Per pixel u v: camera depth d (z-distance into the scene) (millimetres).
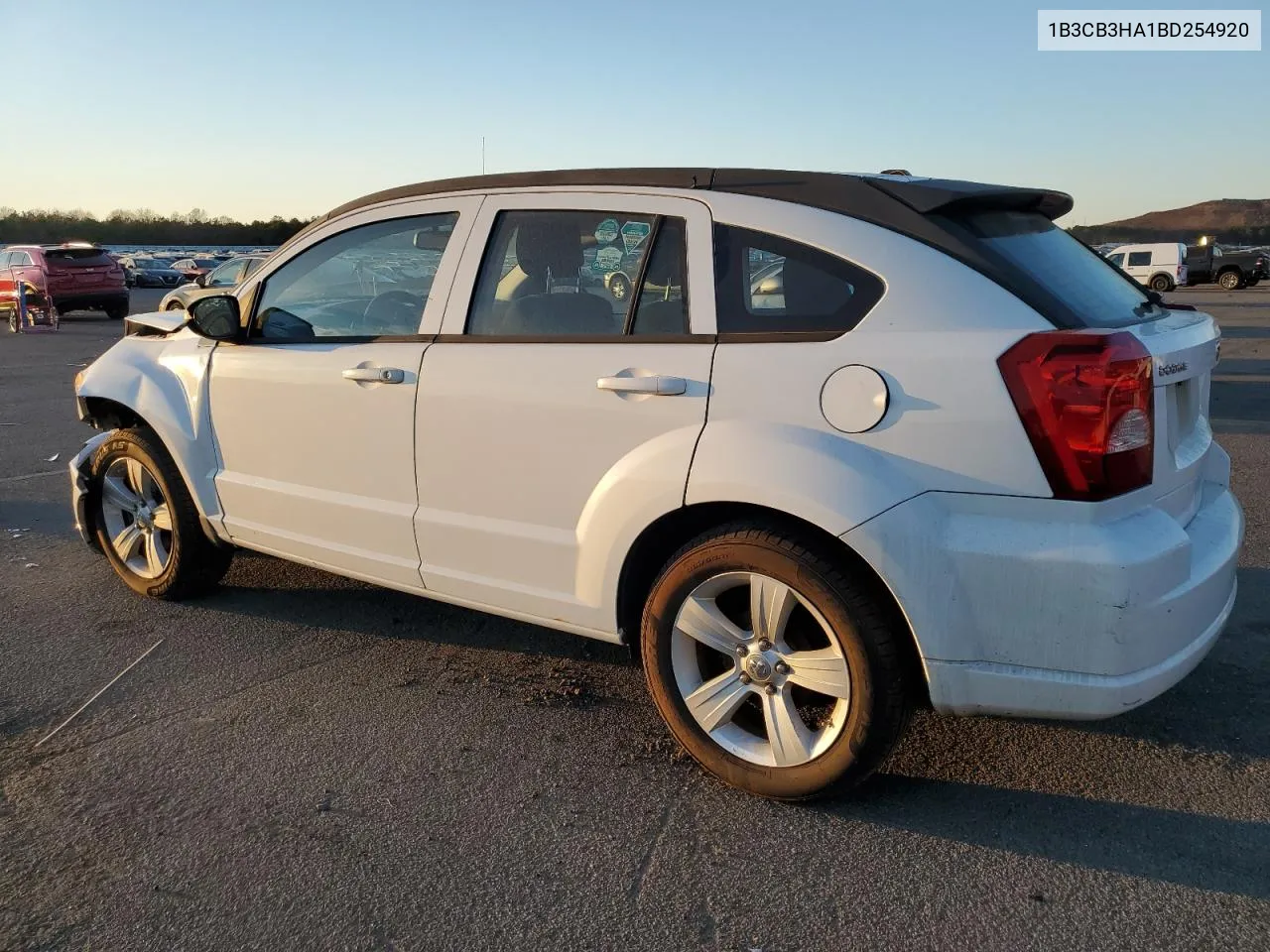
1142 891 2553
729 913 2488
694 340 2951
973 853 2715
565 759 3221
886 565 2588
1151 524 2580
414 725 3453
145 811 2938
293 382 3852
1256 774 3080
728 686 2959
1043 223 3256
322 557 3920
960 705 2660
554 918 2475
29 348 18031
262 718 3506
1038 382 2479
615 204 3188
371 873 2650
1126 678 2521
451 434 3400
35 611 4531
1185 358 2799
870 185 2865
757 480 2719
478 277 3451
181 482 4398
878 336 2674
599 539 3086
